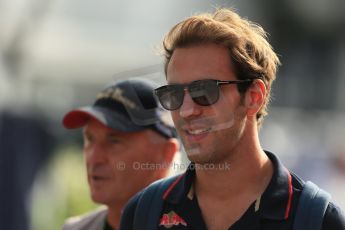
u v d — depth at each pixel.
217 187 9.34
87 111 13.03
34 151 22.02
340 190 29.44
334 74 45.81
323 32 47.03
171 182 9.77
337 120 39.25
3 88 23.84
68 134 26.39
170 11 38.34
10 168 21.27
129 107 13.02
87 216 13.86
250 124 9.32
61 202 25.38
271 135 33.62
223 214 9.32
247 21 9.68
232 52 9.10
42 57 28.61
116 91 13.29
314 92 44.09
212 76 9.02
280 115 36.84
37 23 27.80
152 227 9.45
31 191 21.69
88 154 13.32
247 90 9.24
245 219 9.02
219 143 9.05
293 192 9.09
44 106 25.05
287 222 8.87
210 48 9.09
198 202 9.47
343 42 47.19
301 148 31.81
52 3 29.41
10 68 26.05
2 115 21.47
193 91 9.02
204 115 9.04
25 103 23.16
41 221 24.91
